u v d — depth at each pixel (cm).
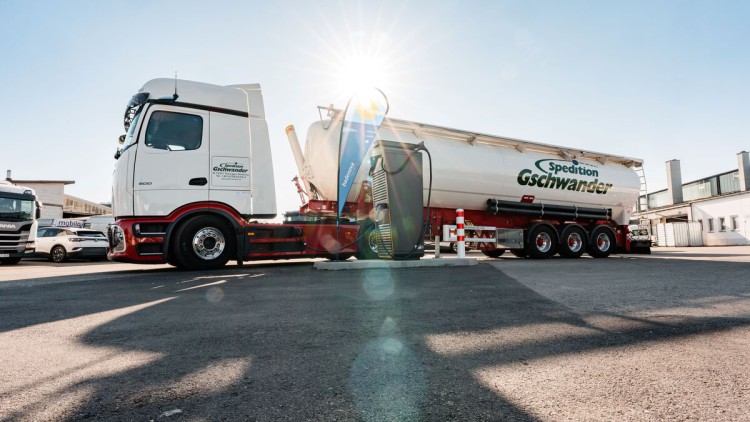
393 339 235
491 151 1064
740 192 2759
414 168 749
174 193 652
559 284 479
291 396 154
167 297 387
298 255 733
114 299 378
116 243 639
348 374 178
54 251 1405
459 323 275
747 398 153
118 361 197
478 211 1073
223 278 546
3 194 1241
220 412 141
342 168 773
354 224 802
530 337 239
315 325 269
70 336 245
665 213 3475
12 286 488
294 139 882
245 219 704
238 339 235
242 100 713
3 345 226
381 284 474
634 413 140
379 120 781
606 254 1177
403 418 136
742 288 449
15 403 149
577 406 146
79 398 153
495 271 634
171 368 186
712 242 2989
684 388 163
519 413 140
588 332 252
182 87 675
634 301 363
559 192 1146
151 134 648
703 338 239
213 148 679
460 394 156
